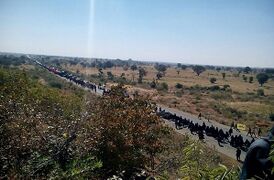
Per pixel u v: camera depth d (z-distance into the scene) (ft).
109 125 39.06
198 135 117.60
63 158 26.16
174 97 296.30
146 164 42.11
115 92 57.62
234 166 12.61
